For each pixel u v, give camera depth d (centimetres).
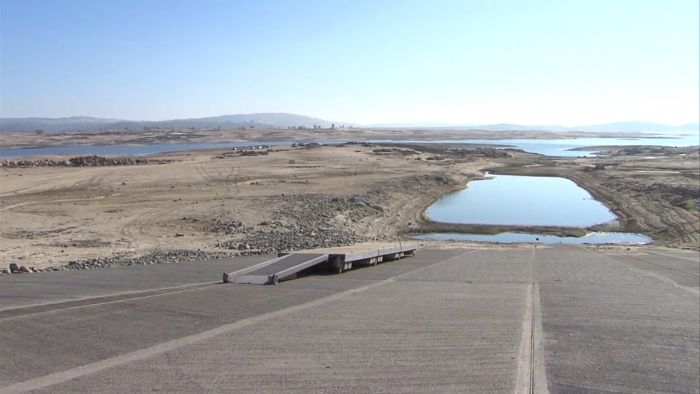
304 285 1322
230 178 5047
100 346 757
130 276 1458
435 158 8725
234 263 1762
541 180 6506
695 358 753
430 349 759
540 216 3969
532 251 2431
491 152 11169
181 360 694
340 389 596
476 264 1862
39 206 3234
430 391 594
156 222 2880
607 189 5291
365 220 3525
